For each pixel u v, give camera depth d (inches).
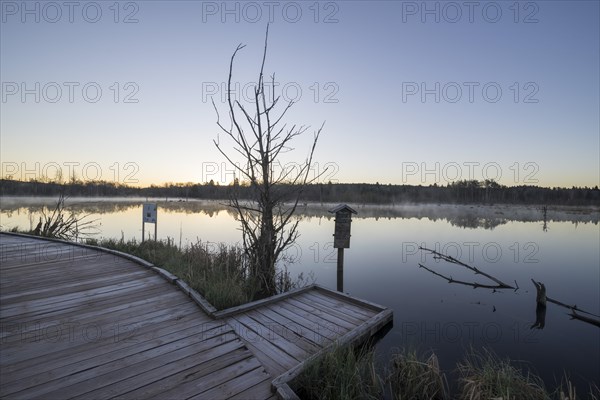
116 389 94.0
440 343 175.9
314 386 108.7
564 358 163.2
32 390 91.3
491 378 118.6
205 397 93.4
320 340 137.2
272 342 133.5
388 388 125.5
